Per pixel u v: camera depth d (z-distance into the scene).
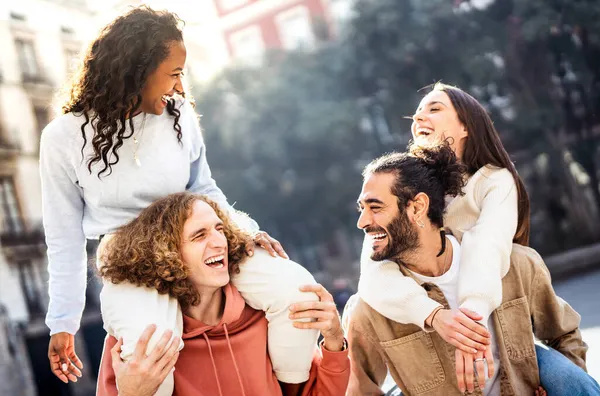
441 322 1.98
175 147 2.24
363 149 25.00
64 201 2.23
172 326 1.82
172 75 2.08
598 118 22.48
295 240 27.17
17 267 18.55
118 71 2.03
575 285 15.16
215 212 2.00
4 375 16.88
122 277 1.87
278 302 1.92
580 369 2.19
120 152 2.16
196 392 1.87
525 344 2.21
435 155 2.16
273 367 1.99
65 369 2.31
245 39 32.25
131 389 1.67
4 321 17.48
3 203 18.86
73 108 2.15
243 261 1.99
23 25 19.88
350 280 26.39
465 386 1.96
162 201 1.95
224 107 24.98
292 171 25.12
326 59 24.69
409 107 23.19
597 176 23.25
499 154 2.38
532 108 22.00
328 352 1.98
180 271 1.87
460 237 2.32
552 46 21.84
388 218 2.08
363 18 22.81
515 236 2.40
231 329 1.94
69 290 2.27
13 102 19.52
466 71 21.91
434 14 22.23
